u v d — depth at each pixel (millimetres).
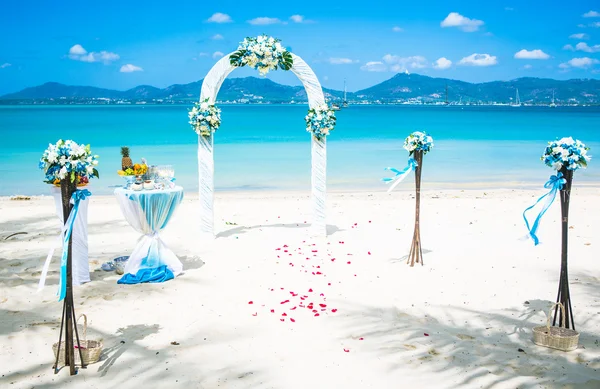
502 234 10008
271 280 7254
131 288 6887
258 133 39750
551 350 5121
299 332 5527
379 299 6547
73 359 4621
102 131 40281
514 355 5012
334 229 10477
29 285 6941
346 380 4523
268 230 10328
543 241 9430
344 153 26203
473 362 4863
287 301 6387
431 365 4801
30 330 5535
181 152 25406
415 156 7816
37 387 4379
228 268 7797
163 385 4430
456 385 4438
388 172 19844
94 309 6133
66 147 4539
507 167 21250
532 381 4500
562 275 5480
